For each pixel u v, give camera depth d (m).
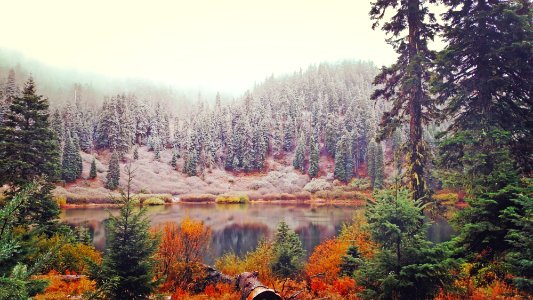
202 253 14.72
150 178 101.62
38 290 4.19
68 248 14.08
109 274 7.44
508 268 7.21
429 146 13.03
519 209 7.64
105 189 82.81
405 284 6.96
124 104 130.38
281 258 14.52
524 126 11.52
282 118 144.62
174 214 56.00
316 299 10.21
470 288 8.27
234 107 160.38
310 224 41.19
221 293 11.27
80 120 115.19
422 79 13.66
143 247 7.91
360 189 84.31
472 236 9.22
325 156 122.19
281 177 110.69
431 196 12.48
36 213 14.49
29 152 16.91
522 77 11.87
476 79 12.13
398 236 7.37
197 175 111.50
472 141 10.83
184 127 139.75
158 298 8.17
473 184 9.46
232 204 82.12
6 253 2.85
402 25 14.02
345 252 13.43
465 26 12.20
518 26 10.95
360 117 123.50
